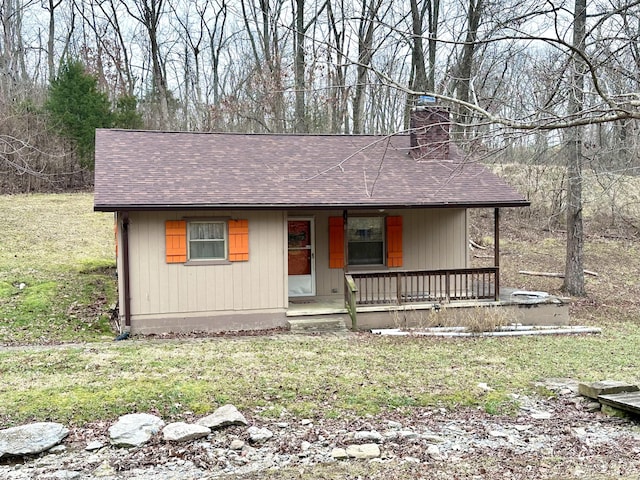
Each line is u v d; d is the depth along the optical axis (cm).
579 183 1355
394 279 1520
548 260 2233
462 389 841
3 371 880
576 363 1031
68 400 740
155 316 1271
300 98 2394
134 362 934
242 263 1316
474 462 606
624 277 2066
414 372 925
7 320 1309
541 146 1236
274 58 2481
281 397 782
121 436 642
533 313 1429
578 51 535
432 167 1533
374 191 1380
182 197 1245
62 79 2730
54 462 602
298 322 1323
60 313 1378
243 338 1209
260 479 562
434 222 1536
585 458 618
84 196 2669
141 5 3266
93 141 2709
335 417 728
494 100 760
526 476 569
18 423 677
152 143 1465
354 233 1509
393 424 713
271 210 1287
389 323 1368
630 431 704
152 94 3634
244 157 1463
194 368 903
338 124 2523
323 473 577
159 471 582
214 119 2858
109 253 1939
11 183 2661
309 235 1488
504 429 709
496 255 1431
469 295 1460
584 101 666
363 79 1451
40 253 1861
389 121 2362
